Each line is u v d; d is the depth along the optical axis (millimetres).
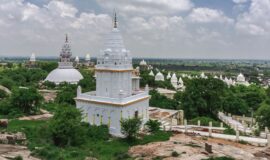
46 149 48281
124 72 69062
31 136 57438
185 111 93625
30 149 48875
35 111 85938
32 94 85500
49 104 99125
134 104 67625
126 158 47312
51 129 54188
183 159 44938
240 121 93500
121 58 68438
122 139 59281
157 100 103500
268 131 70125
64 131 53781
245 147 55781
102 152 50875
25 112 84312
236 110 102938
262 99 113125
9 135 55125
